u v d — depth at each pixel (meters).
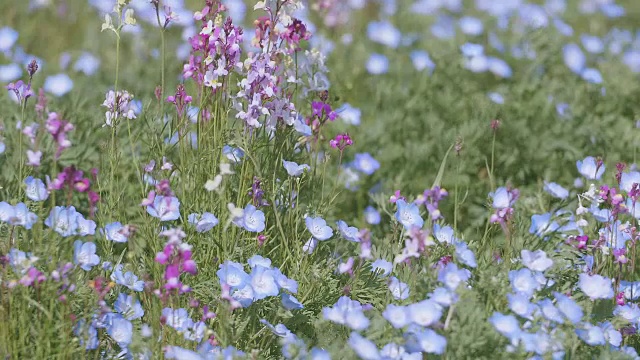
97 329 4.24
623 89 8.10
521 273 4.22
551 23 10.80
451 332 3.93
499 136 7.01
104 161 5.46
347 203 6.54
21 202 4.65
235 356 3.92
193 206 4.95
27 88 4.70
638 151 7.03
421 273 4.50
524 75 8.66
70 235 4.21
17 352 3.99
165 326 4.13
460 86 8.04
